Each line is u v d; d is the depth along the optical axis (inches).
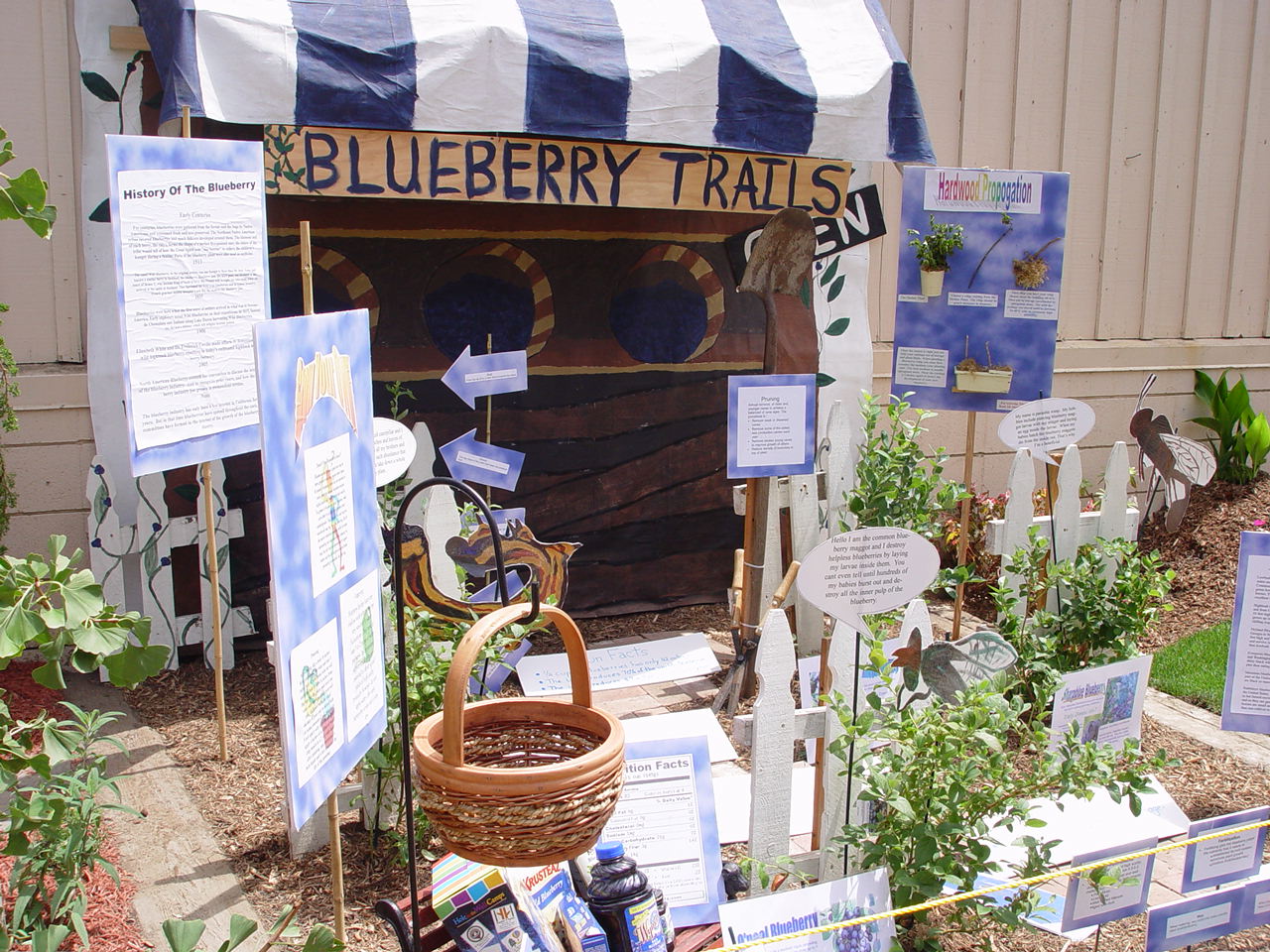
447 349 241.6
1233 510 309.1
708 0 222.2
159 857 152.1
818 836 143.7
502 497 248.2
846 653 137.7
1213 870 136.5
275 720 200.2
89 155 216.8
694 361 263.9
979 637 139.0
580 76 198.5
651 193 213.0
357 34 186.1
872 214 276.8
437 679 149.3
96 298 219.1
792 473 209.9
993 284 210.8
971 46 312.3
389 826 153.6
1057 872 128.6
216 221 163.5
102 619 87.0
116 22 216.1
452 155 197.0
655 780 131.6
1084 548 204.1
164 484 221.6
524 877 107.2
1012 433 206.2
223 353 167.6
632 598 265.4
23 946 115.6
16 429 208.4
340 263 230.7
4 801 155.3
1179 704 221.6
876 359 310.5
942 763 126.6
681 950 121.8
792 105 214.4
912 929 134.0
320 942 88.8
